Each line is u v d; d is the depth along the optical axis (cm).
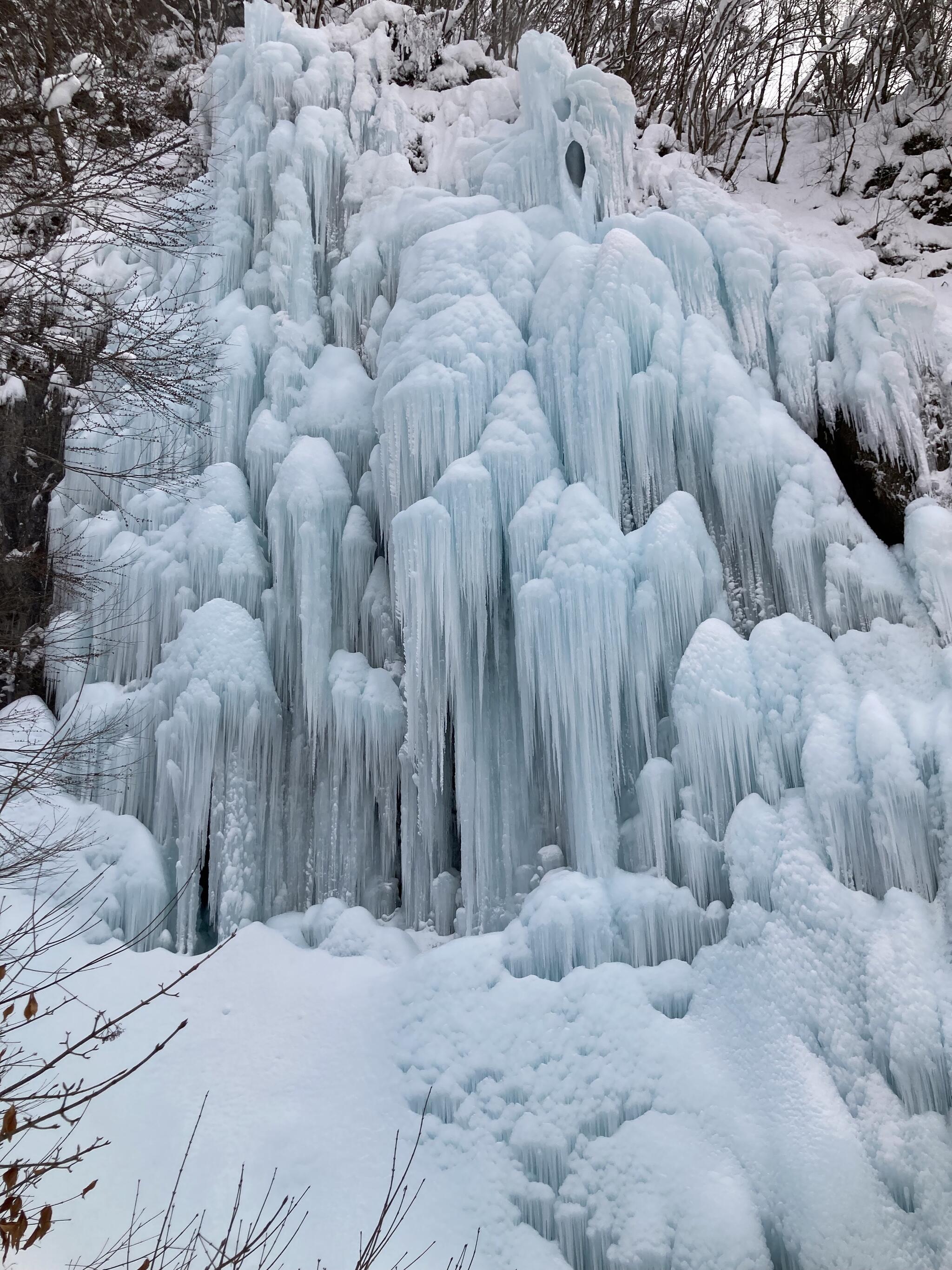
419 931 828
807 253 927
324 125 1098
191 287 1030
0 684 959
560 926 691
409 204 1047
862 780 689
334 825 870
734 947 671
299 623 898
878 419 816
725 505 827
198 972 732
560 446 846
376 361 1002
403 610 802
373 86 1151
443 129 1138
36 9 834
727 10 1325
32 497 1030
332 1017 702
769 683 749
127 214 987
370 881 870
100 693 901
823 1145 568
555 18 1633
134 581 920
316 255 1079
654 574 772
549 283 881
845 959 637
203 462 991
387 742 858
